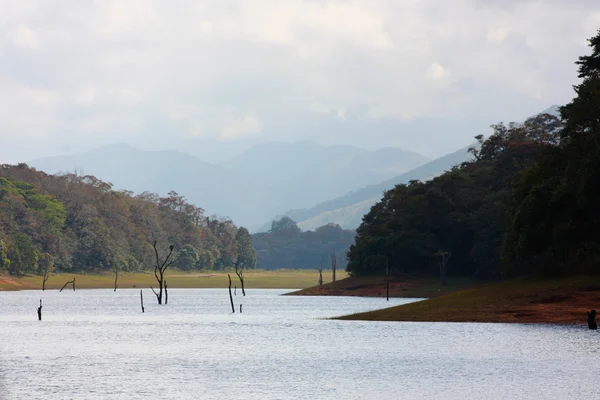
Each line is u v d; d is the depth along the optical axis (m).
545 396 57.50
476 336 94.38
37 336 106.31
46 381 65.31
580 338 89.19
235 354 83.75
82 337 104.50
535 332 95.75
